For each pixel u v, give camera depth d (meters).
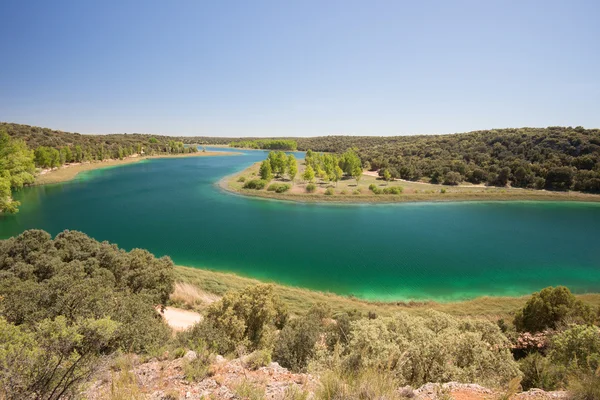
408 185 95.62
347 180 104.69
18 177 61.25
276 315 19.12
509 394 6.04
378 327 10.69
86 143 160.38
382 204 75.81
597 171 87.94
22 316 10.95
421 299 29.61
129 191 85.00
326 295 29.28
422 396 6.13
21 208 63.81
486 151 122.06
